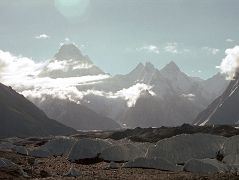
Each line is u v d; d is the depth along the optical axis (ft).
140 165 227.40
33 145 451.94
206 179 163.53
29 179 171.63
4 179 166.71
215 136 280.51
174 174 195.11
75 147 286.66
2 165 198.29
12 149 341.41
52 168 223.51
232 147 262.26
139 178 175.42
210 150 264.31
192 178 168.55
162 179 171.01
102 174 190.08
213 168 210.38
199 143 269.85
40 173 196.65
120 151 273.54
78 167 231.09
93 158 273.75
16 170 188.75
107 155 270.67
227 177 163.12
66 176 184.96
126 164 231.71
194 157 258.78
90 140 291.38
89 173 194.18
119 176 182.50
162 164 223.51
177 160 256.32
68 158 279.49
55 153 315.99
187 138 274.57
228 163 235.20
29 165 233.14
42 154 305.94
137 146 295.28
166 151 263.29
